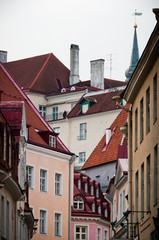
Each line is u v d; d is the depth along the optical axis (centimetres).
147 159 4878
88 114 12669
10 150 5522
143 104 5028
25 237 7219
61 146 9269
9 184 5472
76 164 12662
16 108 6850
